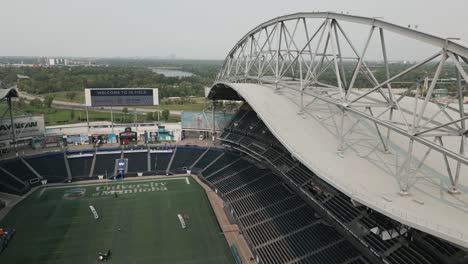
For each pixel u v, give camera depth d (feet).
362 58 149.89
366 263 147.84
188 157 334.65
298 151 152.87
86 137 350.84
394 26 130.72
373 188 119.14
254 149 261.03
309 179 190.70
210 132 384.47
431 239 126.52
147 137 368.89
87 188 275.59
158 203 248.52
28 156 306.14
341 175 129.80
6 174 276.21
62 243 191.21
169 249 187.62
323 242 171.22
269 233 192.75
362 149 158.40
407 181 114.01
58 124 483.51
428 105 205.26
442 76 550.77
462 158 96.43
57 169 301.02
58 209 235.40
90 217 223.92
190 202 250.78
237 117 344.69
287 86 224.33
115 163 320.09
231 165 300.40
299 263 163.22
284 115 199.72
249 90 244.42
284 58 244.42
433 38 112.06
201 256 181.78
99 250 185.16
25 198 252.83
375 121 135.74
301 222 192.44
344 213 156.76
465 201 109.50
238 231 208.85
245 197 240.94
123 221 219.20
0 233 191.93
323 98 175.11
